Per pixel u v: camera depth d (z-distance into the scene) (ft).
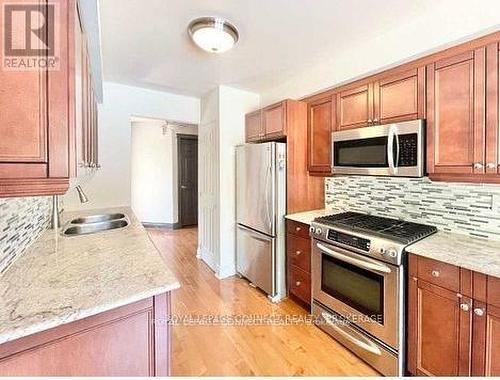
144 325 3.36
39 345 2.66
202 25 5.76
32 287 3.29
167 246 14.74
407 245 5.26
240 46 6.91
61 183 2.61
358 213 8.23
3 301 2.94
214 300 8.70
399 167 5.96
